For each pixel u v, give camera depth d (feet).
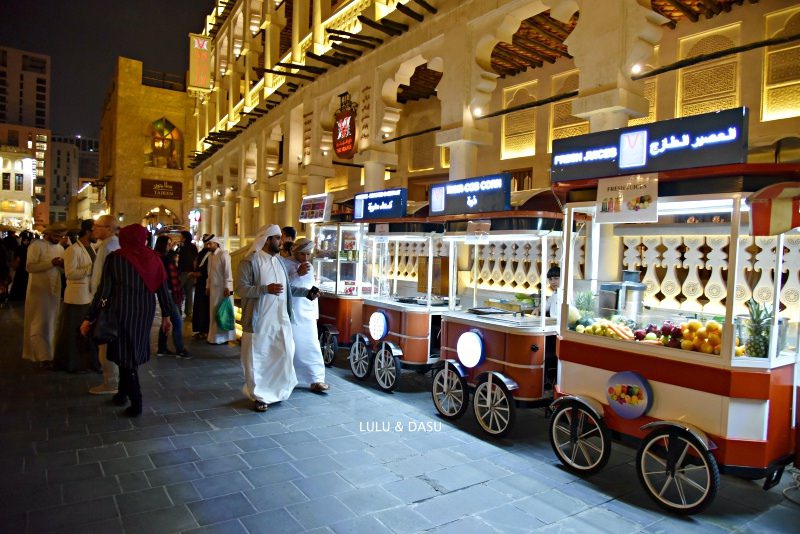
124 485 12.03
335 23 41.55
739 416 11.19
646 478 12.15
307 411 17.97
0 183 166.61
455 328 18.16
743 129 10.83
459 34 27.68
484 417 16.72
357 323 24.99
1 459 13.21
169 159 110.83
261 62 64.44
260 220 56.90
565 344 14.55
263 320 18.19
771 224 11.01
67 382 20.40
